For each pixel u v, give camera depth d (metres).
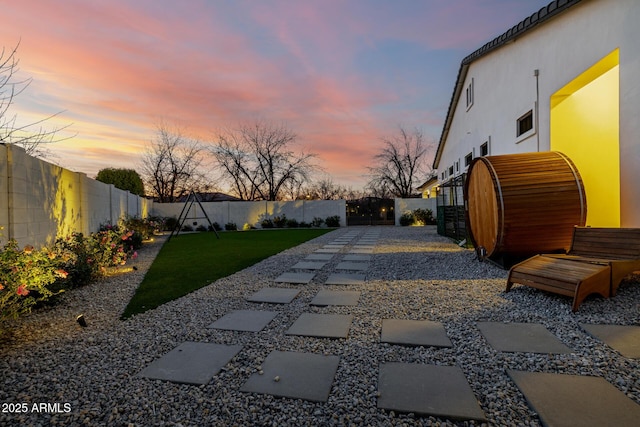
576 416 1.79
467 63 11.25
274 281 5.43
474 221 6.62
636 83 4.55
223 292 4.78
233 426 1.83
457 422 1.83
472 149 11.65
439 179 20.72
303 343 2.95
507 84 8.47
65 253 4.97
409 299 4.17
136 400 2.09
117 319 3.70
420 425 1.81
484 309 3.69
